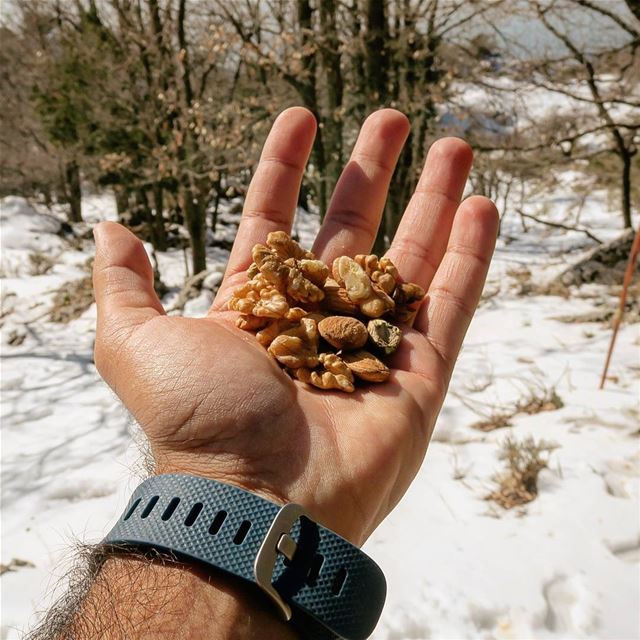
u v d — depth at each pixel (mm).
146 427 190
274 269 242
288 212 282
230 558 147
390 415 204
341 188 296
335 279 260
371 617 155
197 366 191
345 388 208
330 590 150
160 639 141
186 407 187
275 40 958
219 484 158
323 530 156
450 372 241
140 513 157
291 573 148
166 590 147
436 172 285
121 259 217
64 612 156
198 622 144
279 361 214
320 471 182
